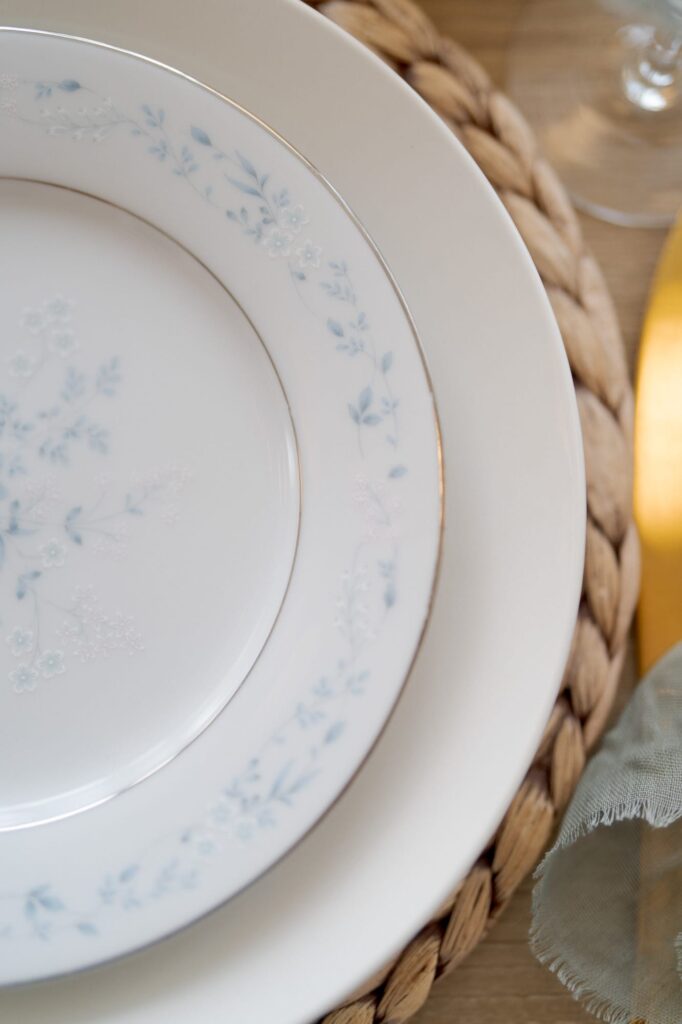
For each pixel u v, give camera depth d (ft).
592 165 1.49
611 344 1.43
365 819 1.32
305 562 1.32
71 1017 1.29
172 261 1.34
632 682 1.44
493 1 1.49
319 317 1.31
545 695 1.30
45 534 1.33
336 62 1.31
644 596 1.43
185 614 1.34
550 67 1.50
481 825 1.30
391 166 1.32
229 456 1.34
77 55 1.28
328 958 1.30
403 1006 1.35
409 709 1.32
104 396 1.34
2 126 1.30
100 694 1.33
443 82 1.43
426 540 1.28
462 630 1.32
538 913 1.35
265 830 1.28
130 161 1.31
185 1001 1.29
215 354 1.34
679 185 1.49
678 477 1.44
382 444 1.30
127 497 1.34
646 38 1.48
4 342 1.33
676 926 1.32
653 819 1.30
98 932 1.27
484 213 1.32
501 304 1.32
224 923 1.31
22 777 1.32
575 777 1.39
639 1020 1.33
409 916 1.30
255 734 1.30
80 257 1.34
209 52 1.32
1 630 1.33
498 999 1.40
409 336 1.29
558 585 1.30
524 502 1.32
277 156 1.29
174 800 1.30
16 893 1.28
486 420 1.33
